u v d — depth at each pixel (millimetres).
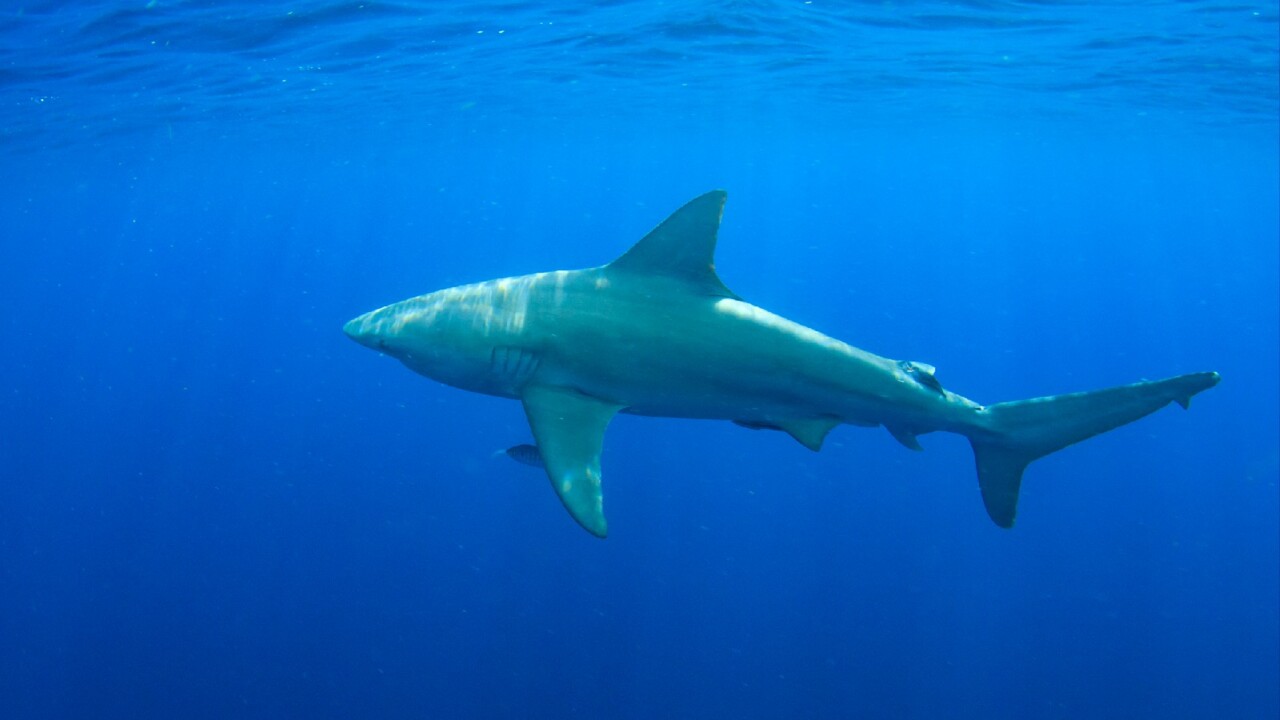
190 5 15000
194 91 23266
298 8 15836
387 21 17297
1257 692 20562
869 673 20172
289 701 19469
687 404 5867
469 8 16656
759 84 28203
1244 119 32625
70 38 16062
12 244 94500
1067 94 28406
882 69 24672
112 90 21656
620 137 48062
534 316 5812
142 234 108375
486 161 61500
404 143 44531
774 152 59406
